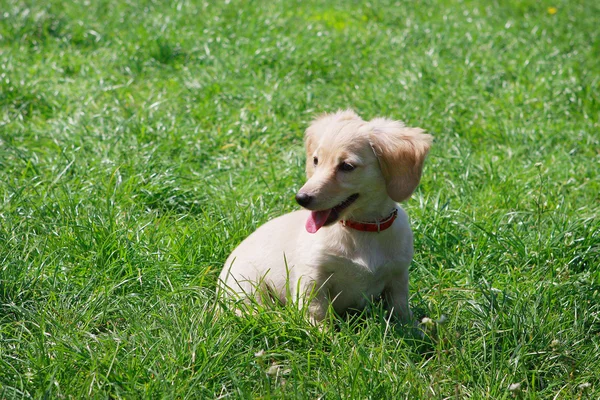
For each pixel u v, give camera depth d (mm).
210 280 2818
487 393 2551
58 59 3990
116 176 3094
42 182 3090
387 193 2668
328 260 2686
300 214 2791
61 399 2510
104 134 3305
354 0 5543
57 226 2900
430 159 3254
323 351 2625
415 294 2781
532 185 3158
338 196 2650
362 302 2729
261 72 3883
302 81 3916
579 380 2598
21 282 2734
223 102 3566
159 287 2779
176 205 3057
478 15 5324
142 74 3893
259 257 2764
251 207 3010
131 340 2625
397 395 2531
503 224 2980
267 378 2529
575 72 3988
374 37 4609
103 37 4348
